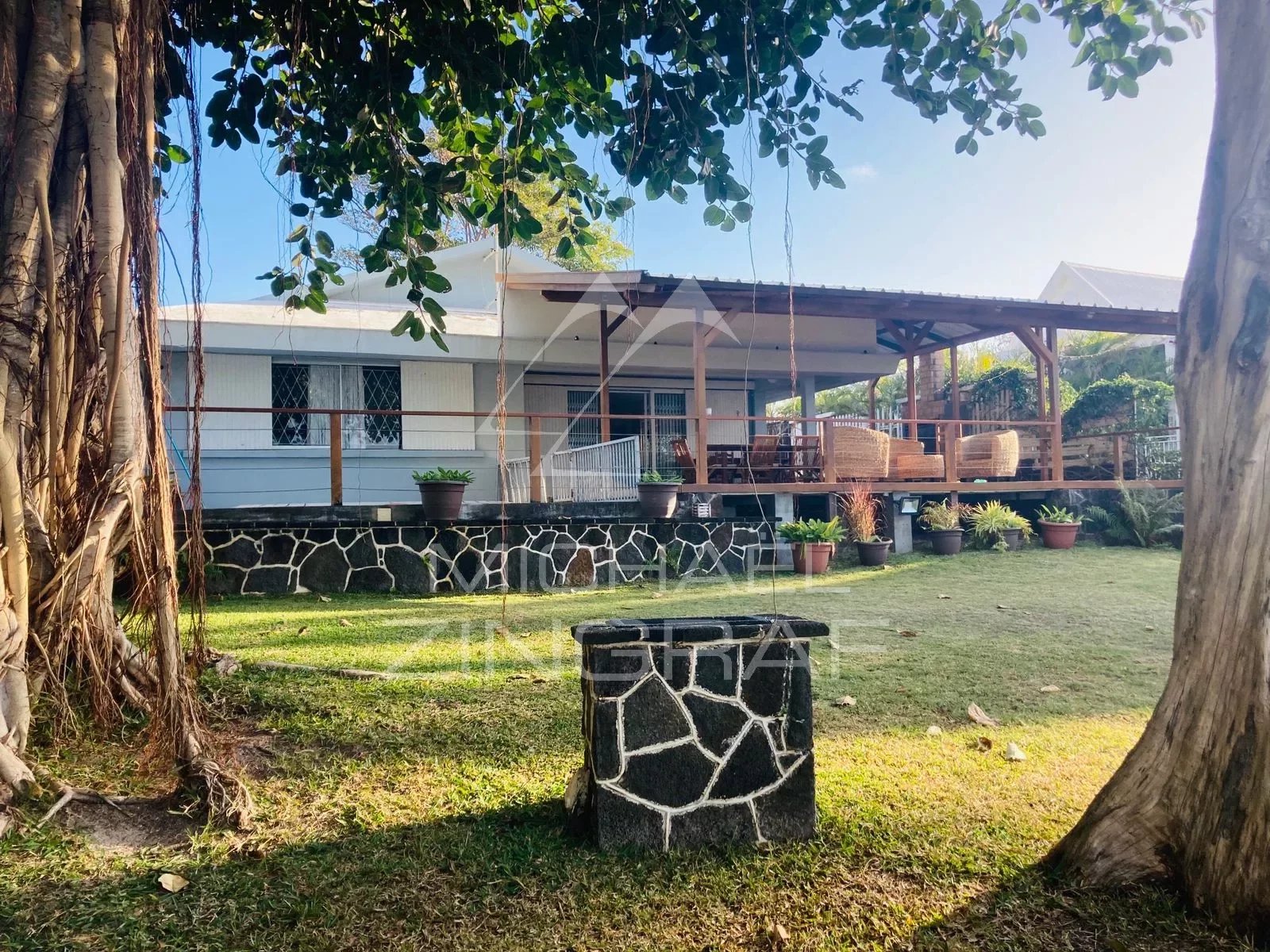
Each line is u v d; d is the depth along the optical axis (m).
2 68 2.88
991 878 2.48
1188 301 2.39
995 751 3.57
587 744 2.76
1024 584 8.43
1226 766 2.20
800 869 2.53
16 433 2.78
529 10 4.31
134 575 3.10
